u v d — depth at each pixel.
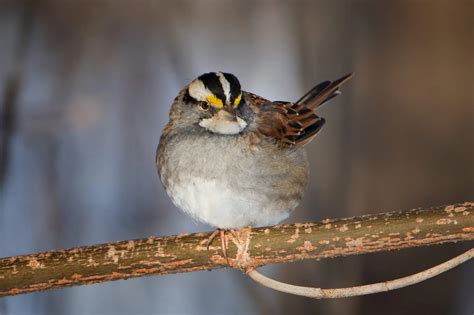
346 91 11.94
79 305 12.05
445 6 12.05
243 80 14.71
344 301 10.87
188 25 15.63
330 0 12.78
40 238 12.54
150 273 7.07
